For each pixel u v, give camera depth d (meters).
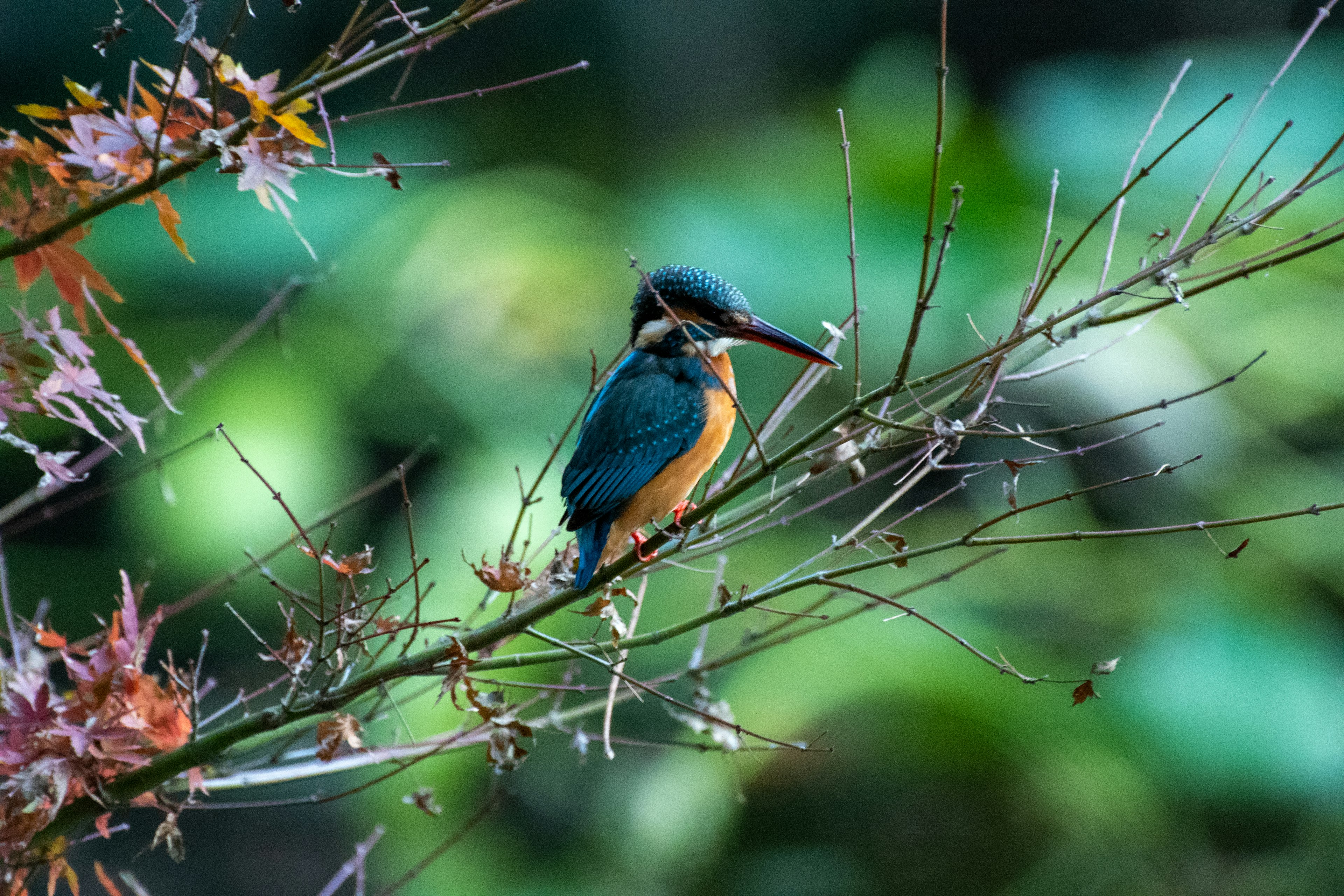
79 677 4.17
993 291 12.89
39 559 14.59
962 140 13.56
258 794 15.46
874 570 12.27
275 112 3.93
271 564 13.16
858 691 11.48
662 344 6.34
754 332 6.27
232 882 14.52
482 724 4.93
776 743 4.88
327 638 4.98
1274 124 13.07
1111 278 12.55
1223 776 10.90
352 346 14.26
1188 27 20.08
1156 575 12.46
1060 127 14.04
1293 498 12.74
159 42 16.58
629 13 19.86
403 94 18.81
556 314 14.37
